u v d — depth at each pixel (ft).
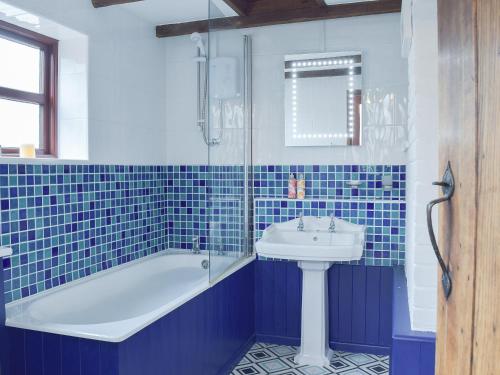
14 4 7.18
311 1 10.28
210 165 8.39
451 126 2.83
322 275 9.66
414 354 5.93
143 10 10.28
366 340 10.34
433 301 6.08
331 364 9.73
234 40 9.91
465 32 2.49
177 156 11.89
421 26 6.06
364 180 10.43
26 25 8.16
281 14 10.48
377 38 10.21
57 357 6.20
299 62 10.66
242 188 10.49
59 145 9.07
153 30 11.32
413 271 6.18
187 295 7.72
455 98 2.73
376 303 10.23
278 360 9.99
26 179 7.54
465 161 2.48
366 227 10.20
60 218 8.27
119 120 9.95
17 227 7.38
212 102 8.50
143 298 9.64
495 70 2.03
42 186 7.86
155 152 11.45
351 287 10.36
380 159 10.31
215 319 8.79
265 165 11.06
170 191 11.96
